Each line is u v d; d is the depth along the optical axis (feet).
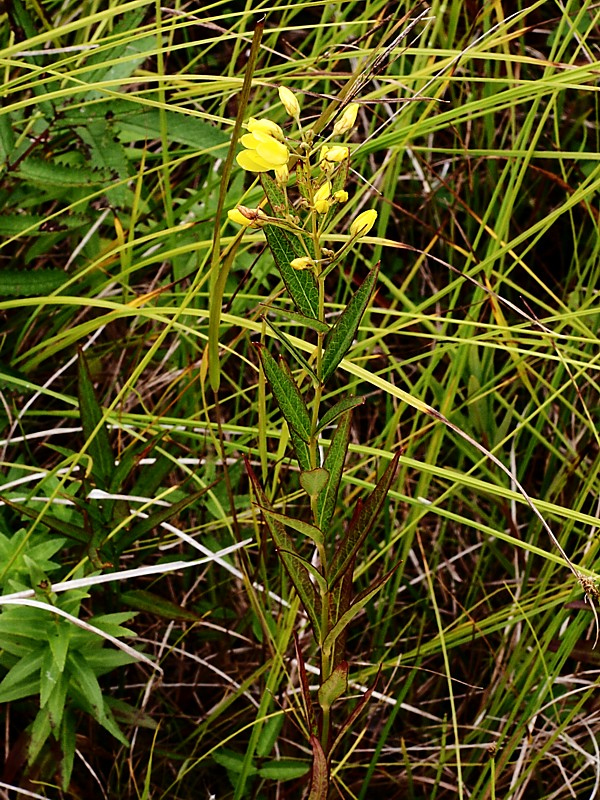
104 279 2.12
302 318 1.10
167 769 1.93
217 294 1.38
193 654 2.05
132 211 2.01
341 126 1.13
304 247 1.14
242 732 1.94
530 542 2.04
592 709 1.92
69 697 1.66
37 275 1.91
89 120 1.86
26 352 2.01
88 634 1.59
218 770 1.95
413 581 2.04
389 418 2.07
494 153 1.87
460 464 2.07
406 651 2.06
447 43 2.07
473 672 2.04
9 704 1.76
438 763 1.85
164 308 1.75
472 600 2.10
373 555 1.99
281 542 1.28
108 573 1.78
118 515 1.77
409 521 1.97
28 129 1.98
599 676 1.97
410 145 2.06
